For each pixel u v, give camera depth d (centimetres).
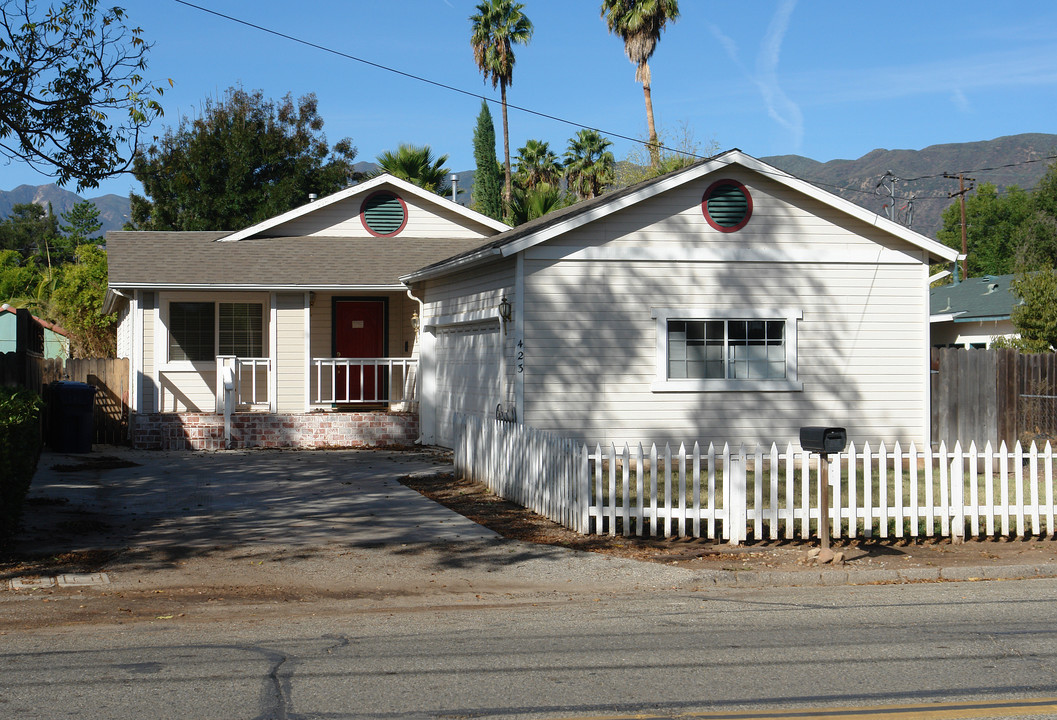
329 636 696
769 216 1627
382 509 1231
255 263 2112
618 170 4809
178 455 1847
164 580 866
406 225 2419
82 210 9506
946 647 657
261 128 4278
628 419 1577
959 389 1681
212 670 605
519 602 815
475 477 1455
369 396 2325
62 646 668
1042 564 938
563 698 547
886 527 1041
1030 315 2427
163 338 2028
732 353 1620
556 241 1558
